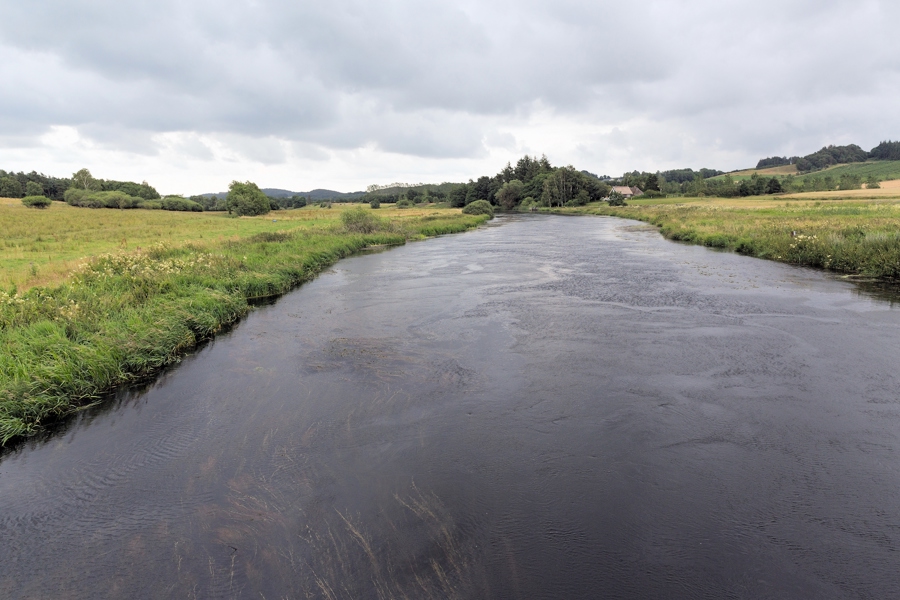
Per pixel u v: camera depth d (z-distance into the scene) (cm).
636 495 529
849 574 421
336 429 686
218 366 943
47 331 938
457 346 1012
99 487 576
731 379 809
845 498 516
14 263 1897
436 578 423
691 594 404
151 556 464
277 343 1069
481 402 755
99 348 880
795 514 494
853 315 1158
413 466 593
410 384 829
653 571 428
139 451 649
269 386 841
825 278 1619
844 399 731
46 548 481
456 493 539
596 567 433
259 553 461
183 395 814
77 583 435
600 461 592
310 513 513
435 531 481
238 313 1318
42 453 654
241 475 586
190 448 651
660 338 1027
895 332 1025
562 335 1064
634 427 667
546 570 431
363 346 1028
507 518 497
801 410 701
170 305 1174
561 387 799
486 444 636
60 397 757
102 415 753
